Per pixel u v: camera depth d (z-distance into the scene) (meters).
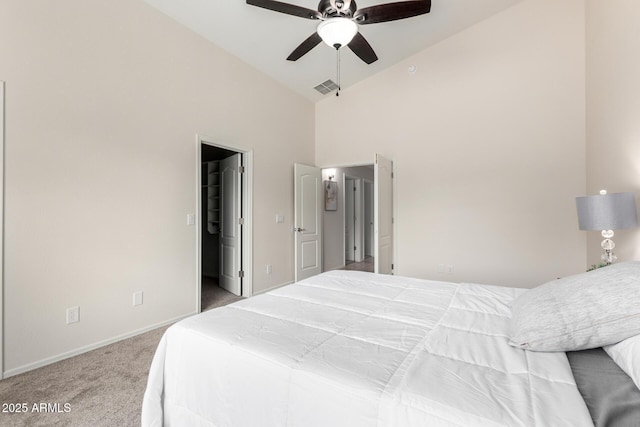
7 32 2.02
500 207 3.74
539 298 1.19
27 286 2.10
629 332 0.90
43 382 1.97
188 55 3.17
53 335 2.23
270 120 4.24
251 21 3.10
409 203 4.30
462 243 3.96
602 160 2.79
